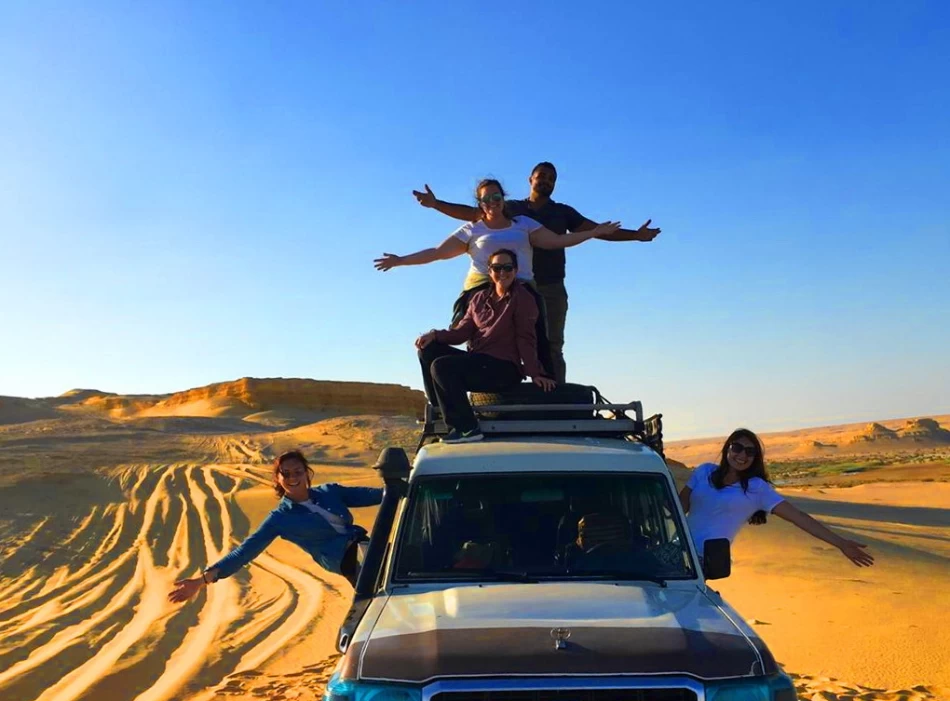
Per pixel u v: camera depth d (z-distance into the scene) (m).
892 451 158.25
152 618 13.89
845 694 7.81
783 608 12.09
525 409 6.05
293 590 16.64
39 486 36.34
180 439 73.56
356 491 6.35
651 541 5.00
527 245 6.91
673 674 3.73
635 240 8.78
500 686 3.71
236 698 8.45
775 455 171.00
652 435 5.90
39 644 11.98
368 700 3.76
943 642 9.52
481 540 4.96
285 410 115.75
